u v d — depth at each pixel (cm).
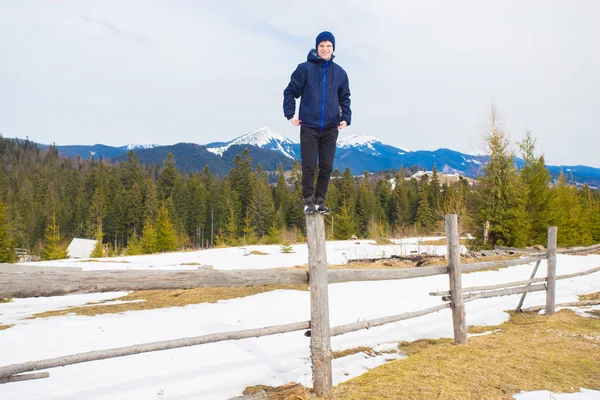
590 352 523
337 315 720
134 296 947
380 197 8519
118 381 413
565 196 2544
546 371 443
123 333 594
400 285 1073
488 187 2017
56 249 4112
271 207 6888
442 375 418
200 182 9025
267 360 485
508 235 1945
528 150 2170
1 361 461
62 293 248
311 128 407
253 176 8112
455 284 554
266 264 1877
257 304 827
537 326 658
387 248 2494
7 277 229
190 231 7506
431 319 716
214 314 728
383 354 529
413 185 9969
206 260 2064
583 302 823
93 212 7850
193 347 532
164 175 8938
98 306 819
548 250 764
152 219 7056
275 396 332
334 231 4225
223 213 7144
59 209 8406
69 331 606
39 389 391
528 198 2089
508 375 426
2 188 10619
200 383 411
